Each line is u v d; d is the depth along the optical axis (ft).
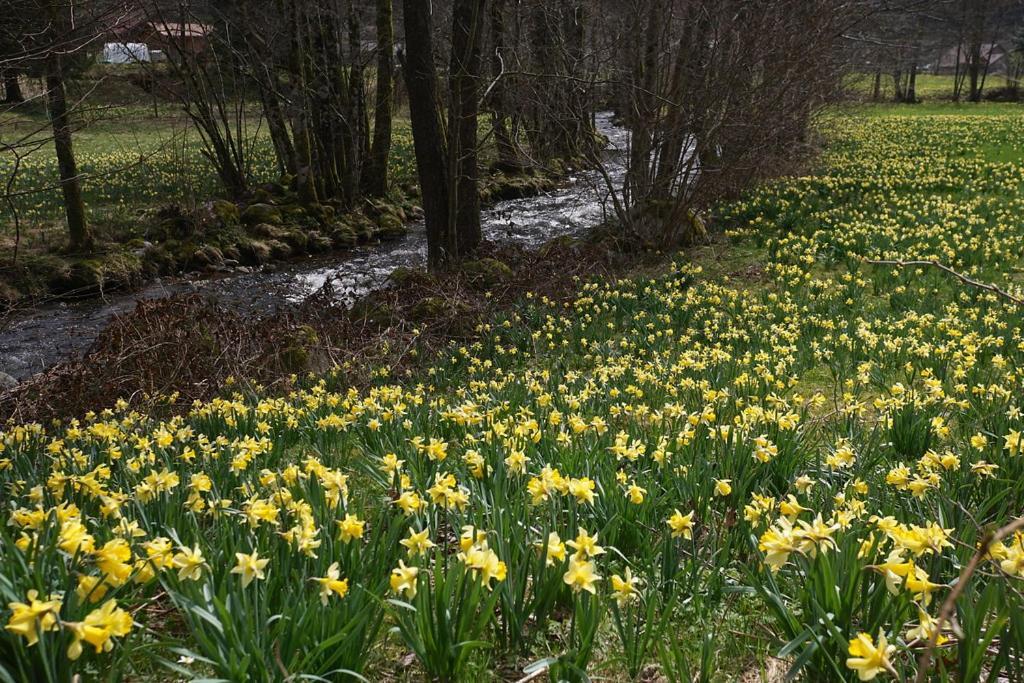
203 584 8.67
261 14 62.95
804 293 34.94
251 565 8.05
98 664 8.38
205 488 11.38
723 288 35.70
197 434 18.81
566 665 8.51
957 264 36.68
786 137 55.11
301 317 34.32
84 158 80.79
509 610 9.36
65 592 7.93
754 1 42.39
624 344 28.73
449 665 8.63
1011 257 37.29
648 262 44.09
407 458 14.87
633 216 47.34
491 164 76.84
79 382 24.18
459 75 41.11
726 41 42.55
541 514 11.86
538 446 15.46
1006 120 118.73
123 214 57.11
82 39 22.06
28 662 6.98
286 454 18.10
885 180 61.67
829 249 42.19
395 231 61.77
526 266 40.11
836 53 54.49
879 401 17.39
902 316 29.40
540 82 46.01
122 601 8.92
